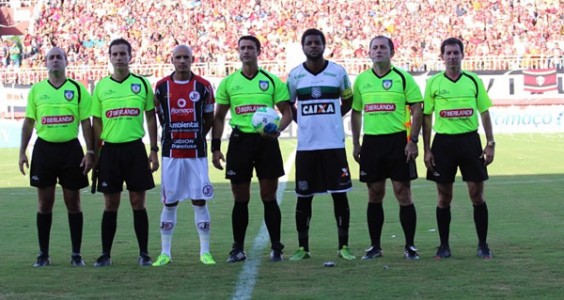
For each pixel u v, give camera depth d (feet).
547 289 26.37
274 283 28.14
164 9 157.38
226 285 27.96
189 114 32.78
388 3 155.12
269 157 33.37
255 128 32.81
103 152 32.94
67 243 39.45
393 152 33.22
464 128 33.06
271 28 152.05
